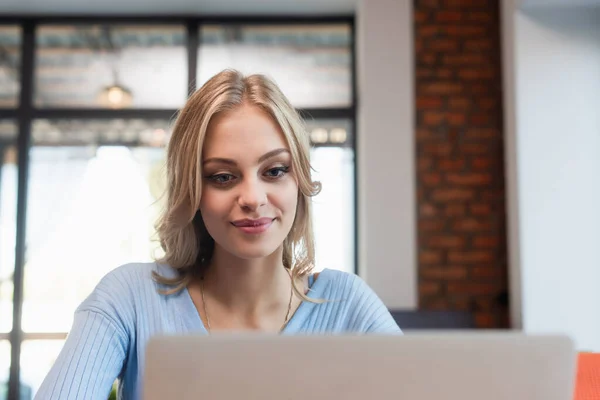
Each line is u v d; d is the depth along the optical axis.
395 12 4.16
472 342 0.73
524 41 3.63
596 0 3.50
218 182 1.13
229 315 1.24
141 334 1.18
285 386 0.73
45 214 4.52
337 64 4.64
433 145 4.08
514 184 3.69
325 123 4.55
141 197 4.54
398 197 4.05
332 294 1.29
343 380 0.73
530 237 3.56
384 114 4.11
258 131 1.12
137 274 1.25
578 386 1.12
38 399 1.02
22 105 4.56
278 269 1.23
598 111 3.59
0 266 4.48
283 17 4.64
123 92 4.63
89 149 4.57
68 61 4.66
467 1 4.14
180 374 0.73
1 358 4.40
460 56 4.12
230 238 1.13
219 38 4.67
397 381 0.73
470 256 4.01
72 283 4.48
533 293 3.53
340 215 4.49
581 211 3.55
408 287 3.99
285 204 1.15
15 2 4.40
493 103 4.08
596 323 3.50
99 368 1.11
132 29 4.68
